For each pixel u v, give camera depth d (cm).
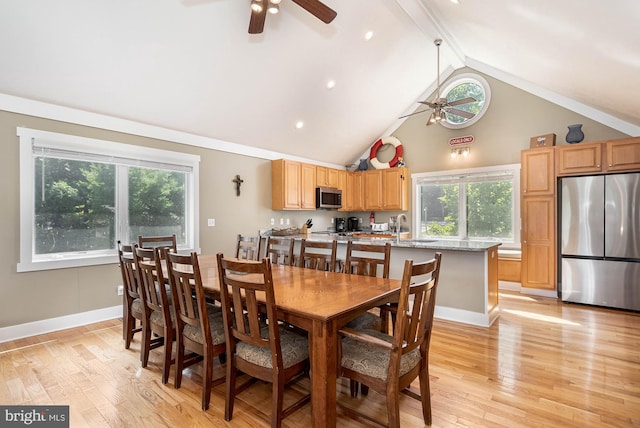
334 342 159
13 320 304
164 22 295
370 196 661
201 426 180
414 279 376
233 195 493
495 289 363
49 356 267
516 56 400
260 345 168
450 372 238
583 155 421
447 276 356
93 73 310
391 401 154
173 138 418
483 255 333
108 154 361
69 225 343
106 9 267
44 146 319
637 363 249
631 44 235
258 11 240
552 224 446
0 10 242
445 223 599
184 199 442
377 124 623
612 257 390
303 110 491
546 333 313
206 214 458
